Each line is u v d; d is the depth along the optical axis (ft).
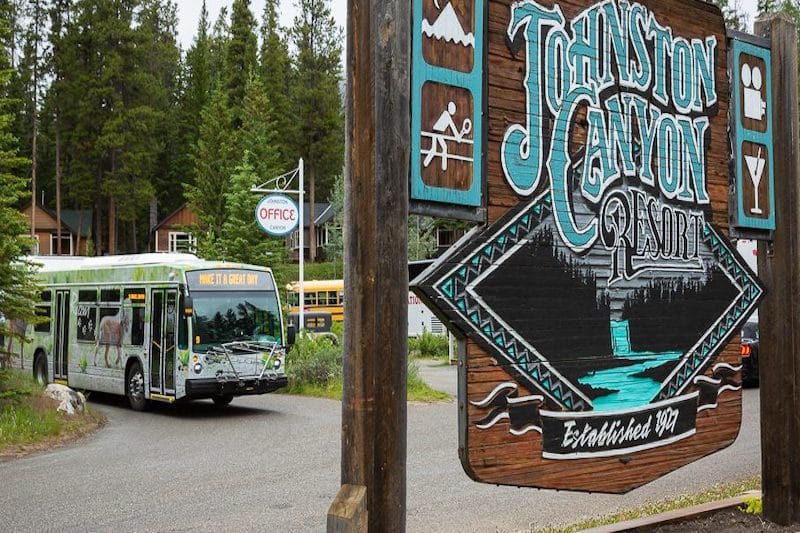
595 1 19.58
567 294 18.58
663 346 20.59
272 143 228.43
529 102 18.03
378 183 14.70
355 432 14.53
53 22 250.98
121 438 48.29
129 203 226.79
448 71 16.46
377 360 14.56
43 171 276.00
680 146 21.48
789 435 22.54
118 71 226.79
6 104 51.93
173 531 26.43
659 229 20.76
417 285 16.30
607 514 27.20
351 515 13.99
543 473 18.03
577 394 18.65
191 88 283.18
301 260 92.32
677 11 21.62
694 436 21.34
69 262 75.61
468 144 16.76
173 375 58.65
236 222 116.88
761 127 23.41
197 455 41.78
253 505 30.12
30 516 28.81
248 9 234.58
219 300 59.31
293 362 75.31
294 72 250.16
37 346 76.13
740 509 23.62
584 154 19.13
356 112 14.80
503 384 17.38
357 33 14.82
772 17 23.90
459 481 33.94
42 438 46.73
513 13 17.79
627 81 20.22
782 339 22.94
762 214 23.20
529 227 17.90
